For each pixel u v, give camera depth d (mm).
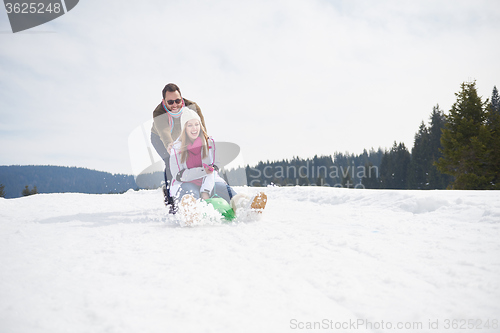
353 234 3061
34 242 2941
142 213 5312
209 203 3861
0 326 1290
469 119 30234
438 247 2508
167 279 1856
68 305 1513
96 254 2471
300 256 2305
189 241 2885
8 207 6266
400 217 4266
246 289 1704
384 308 1467
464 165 29094
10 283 1809
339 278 1844
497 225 3348
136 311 1448
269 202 6910
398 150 72188
